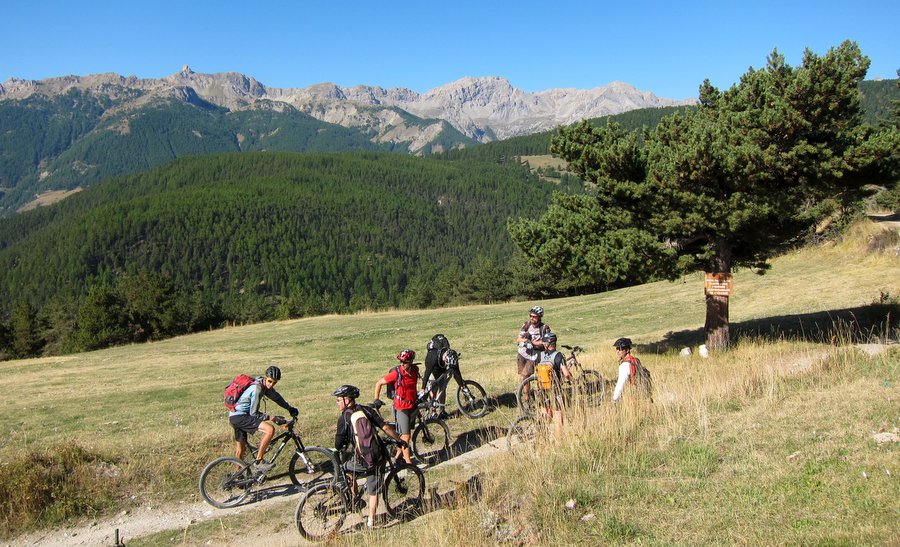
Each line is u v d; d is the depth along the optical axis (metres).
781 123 12.24
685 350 16.03
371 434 7.41
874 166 12.36
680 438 8.02
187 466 9.82
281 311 89.31
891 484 5.65
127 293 68.00
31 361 35.81
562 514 6.29
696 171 12.74
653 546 5.34
